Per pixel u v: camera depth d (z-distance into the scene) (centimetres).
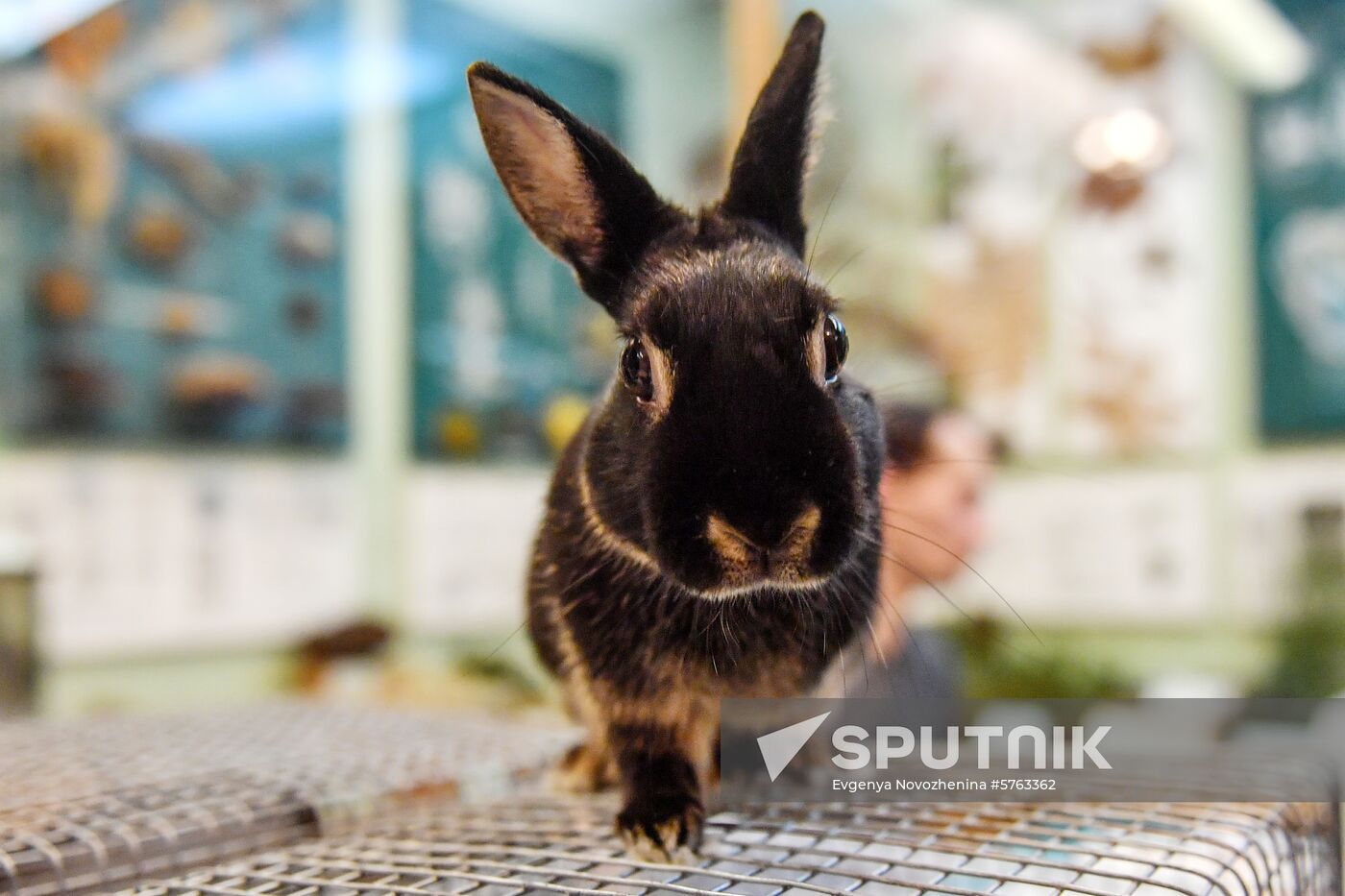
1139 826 31
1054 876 27
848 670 33
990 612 68
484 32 95
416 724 50
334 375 90
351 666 80
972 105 94
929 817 32
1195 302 90
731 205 34
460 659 82
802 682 32
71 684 74
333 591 90
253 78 84
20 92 72
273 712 55
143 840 30
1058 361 94
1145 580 92
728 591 27
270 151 85
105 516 76
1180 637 90
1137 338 92
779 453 27
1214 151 88
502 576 100
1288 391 86
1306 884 32
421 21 92
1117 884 26
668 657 31
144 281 78
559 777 38
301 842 32
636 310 31
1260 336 87
